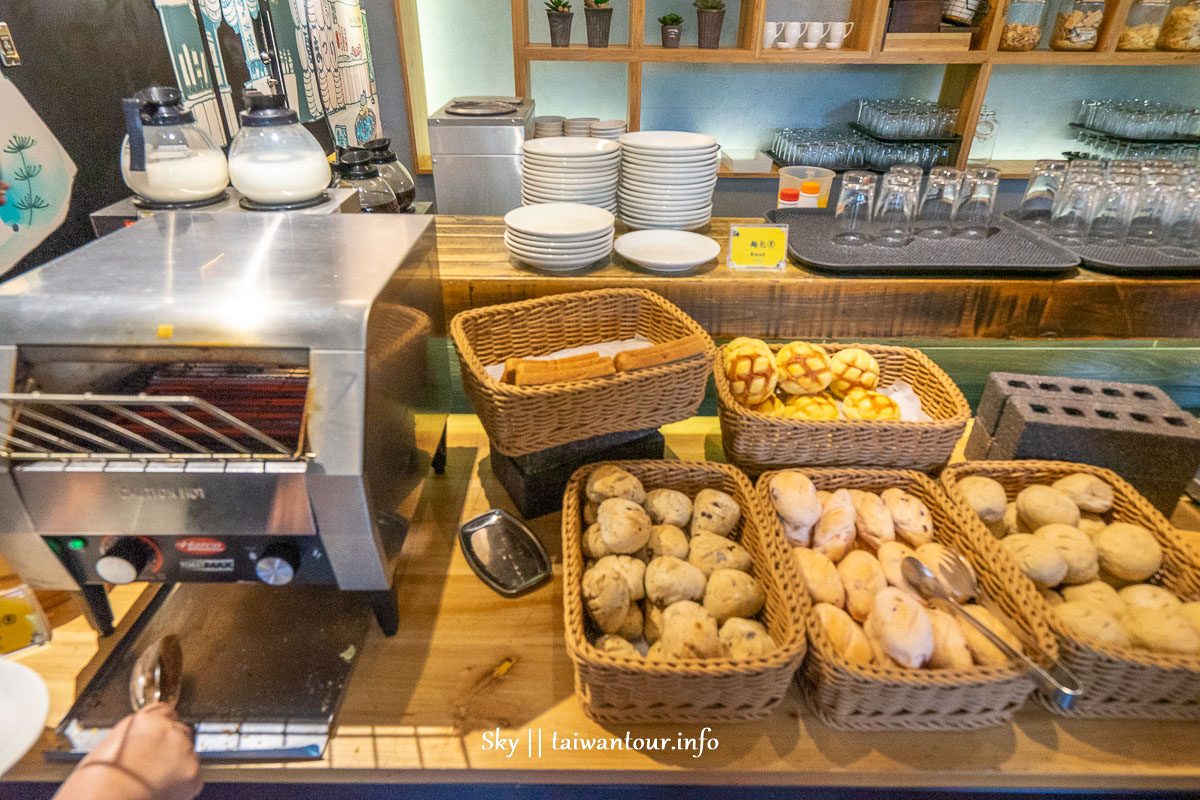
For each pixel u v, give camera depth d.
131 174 1.33
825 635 0.96
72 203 1.51
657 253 1.69
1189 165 2.00
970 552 1.14
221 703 0.97
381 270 0.98
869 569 1.12
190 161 1.34
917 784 0.95
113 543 0.93
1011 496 1.35
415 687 1.03
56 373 0.87
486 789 1.05
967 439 1.67
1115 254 1.71
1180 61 3.44
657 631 1.06
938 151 3.67
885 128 3.66
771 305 1.62
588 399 1.22
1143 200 1.82
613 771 0.93
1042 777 0.94
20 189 1.36
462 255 1.76
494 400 1.15
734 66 3.98
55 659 1.05
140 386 0.89
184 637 1.08
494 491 1.45
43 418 0.82
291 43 2.74
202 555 0.94
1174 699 0.98
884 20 3.37
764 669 0.90
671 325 1.49
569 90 4.09
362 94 3.59
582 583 1.07
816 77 4.02
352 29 3.44
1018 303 1.60
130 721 0.79
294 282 0.92
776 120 4.14
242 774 0.92
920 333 1.66
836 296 1.61
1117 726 1.01
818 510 1.18
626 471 1.24
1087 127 3.91
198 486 0.87
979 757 0.96
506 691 1.03
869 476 1.28
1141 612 1.03
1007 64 3.80
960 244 1.76
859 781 0.95
